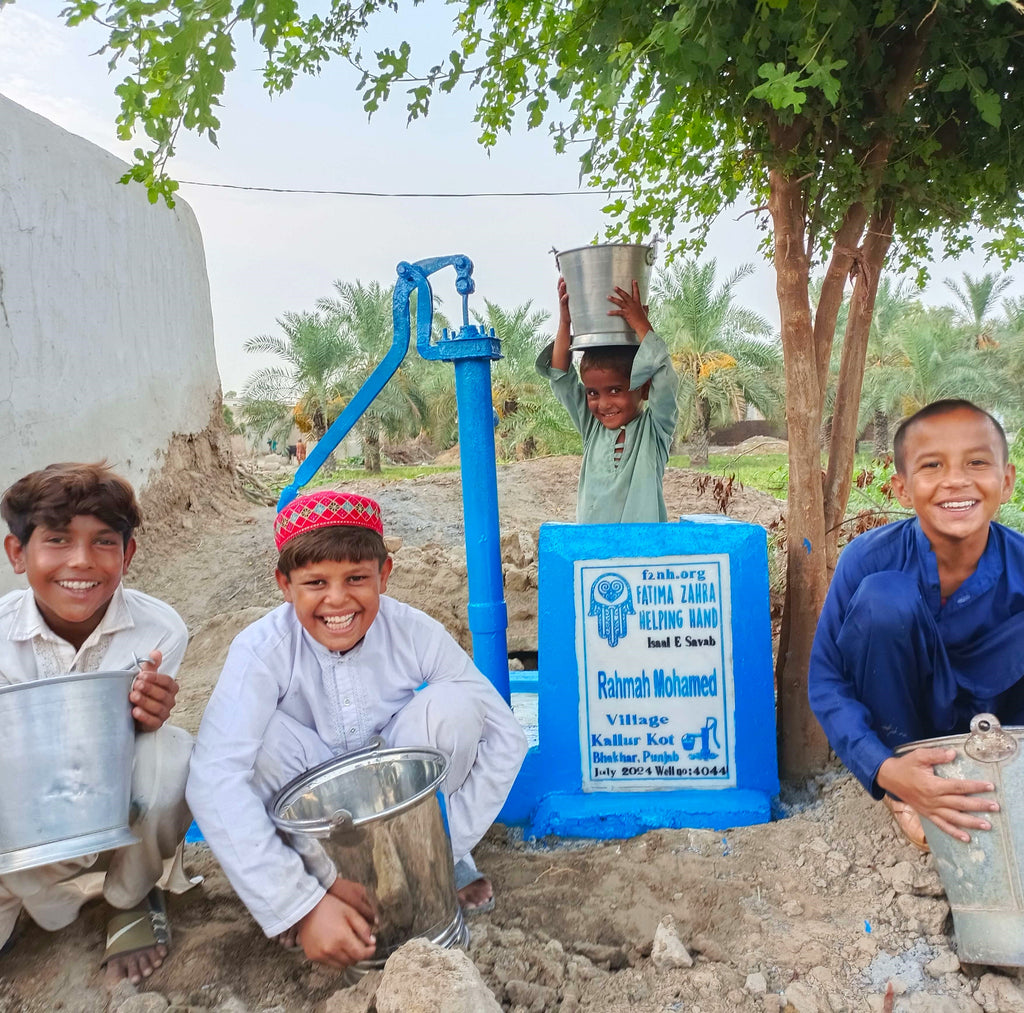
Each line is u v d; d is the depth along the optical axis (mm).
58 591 2361
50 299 7188
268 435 23141
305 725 2627
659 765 3223
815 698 2748
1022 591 2566
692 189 3832
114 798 2232
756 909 2574
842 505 3465
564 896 2703
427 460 34469
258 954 2463
